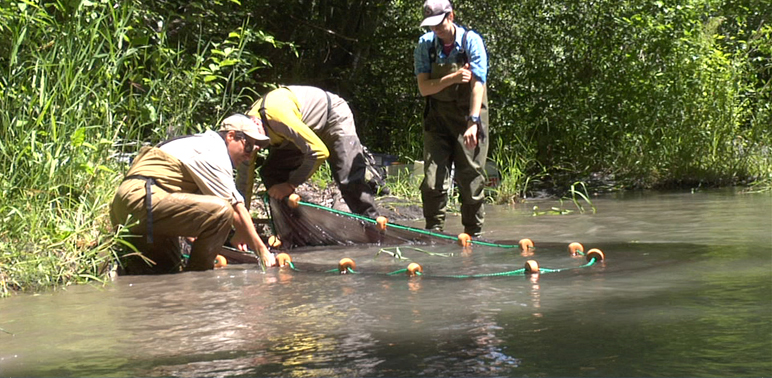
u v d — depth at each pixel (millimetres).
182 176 5855
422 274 5402
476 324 3863
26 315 4473
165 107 7938
